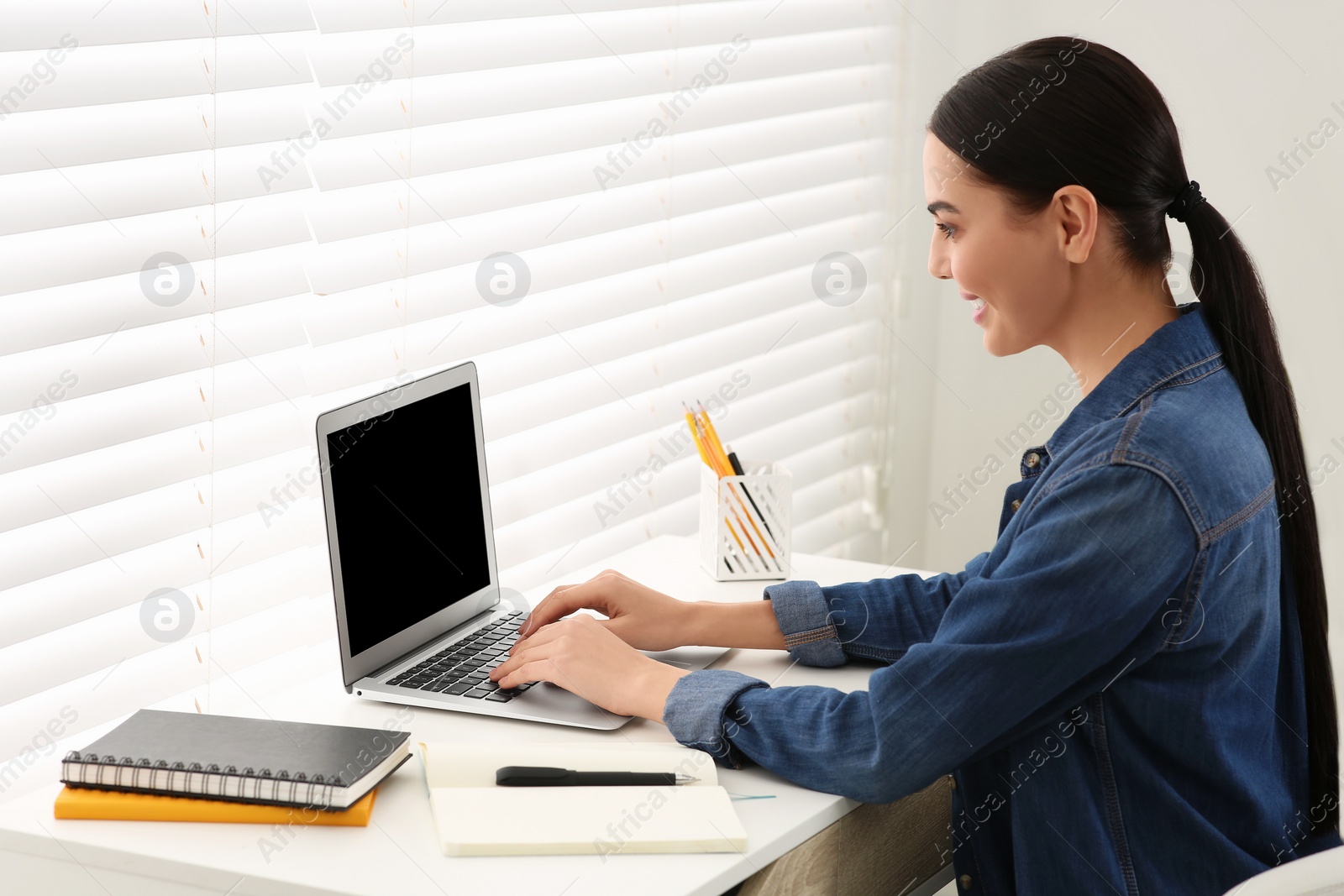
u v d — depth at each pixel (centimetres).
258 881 82
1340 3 193
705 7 181
